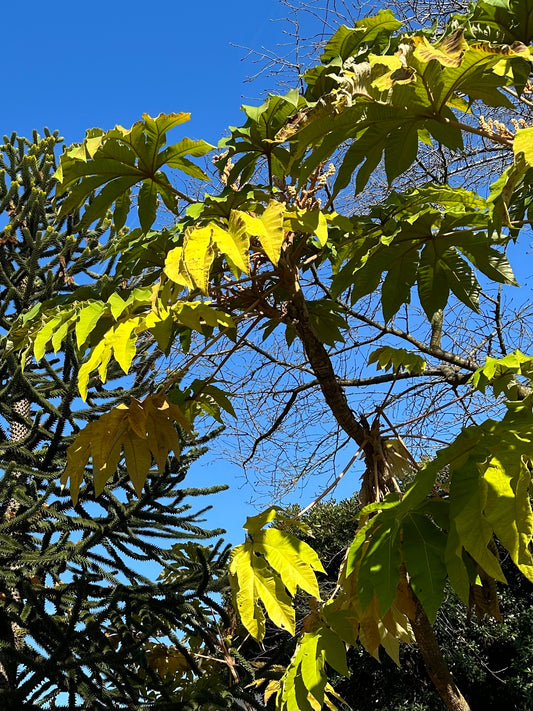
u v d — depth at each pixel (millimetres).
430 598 1446
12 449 3527
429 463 1550
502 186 1560
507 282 2559
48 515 3381
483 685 8469
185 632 3529
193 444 3613
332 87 2637
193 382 2762
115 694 3439
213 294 2383
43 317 2227
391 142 1988
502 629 8078
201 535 3584
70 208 2373
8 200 4270
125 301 1949
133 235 2545
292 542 1806
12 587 3574
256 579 1762
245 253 1643
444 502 1629
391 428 2447
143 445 2145
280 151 2514
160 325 1798
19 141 4711
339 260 2832
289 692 1821
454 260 2631
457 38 1572
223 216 2338
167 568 3982
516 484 1347
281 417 4375
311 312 3018
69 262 4328
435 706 8086
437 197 2553
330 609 1912
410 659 8430
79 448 2098
